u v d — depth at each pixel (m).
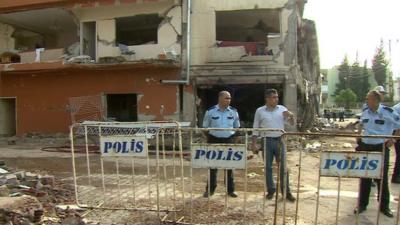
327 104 94.31
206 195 8.48
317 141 20.19
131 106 24.02
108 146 7.38
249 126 22.34
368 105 7.50
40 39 29.38
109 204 7.77
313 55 33.12
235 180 10.57
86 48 24.22
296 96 21.06
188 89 22.02
